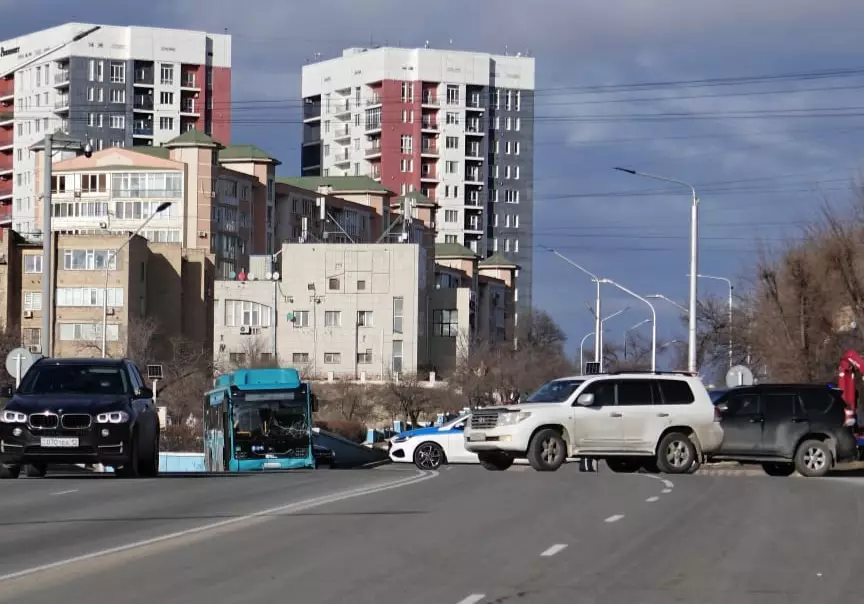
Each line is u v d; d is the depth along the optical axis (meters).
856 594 15.38
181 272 152.50
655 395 41.22
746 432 42.50
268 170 184.50
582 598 14.86
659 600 14.80
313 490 30.98
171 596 14.91
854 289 70.12
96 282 141.50
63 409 32.31
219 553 18.75
